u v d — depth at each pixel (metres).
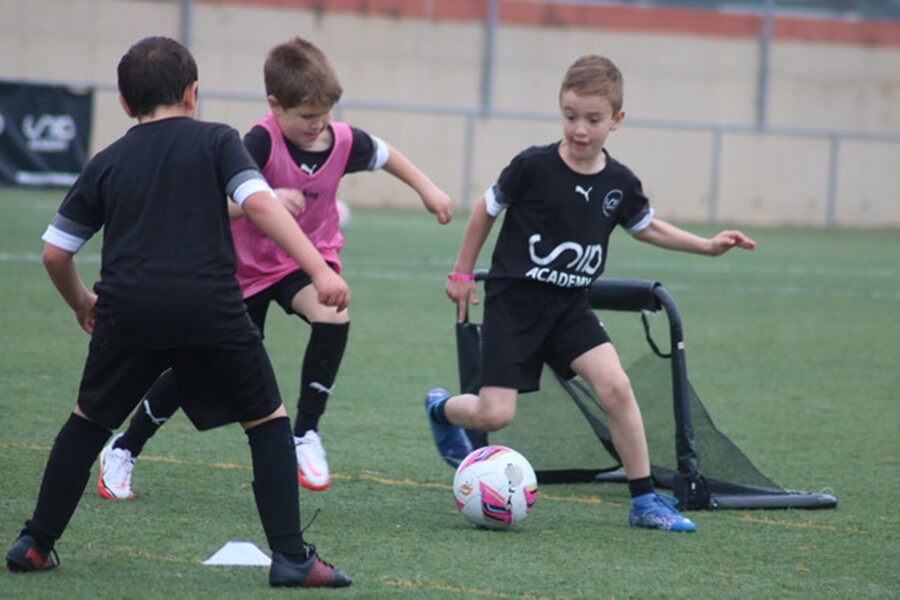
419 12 91.56
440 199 18.75
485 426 17.33
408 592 13.12
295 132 17.80
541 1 93.31
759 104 96.12
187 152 12.86
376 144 18.70
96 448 13.30
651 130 92.19
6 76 84.38
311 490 18.09
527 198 16.94
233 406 13.19
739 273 55.88
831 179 94.50
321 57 17.83
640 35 94.56
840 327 39.75
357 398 25.95
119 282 12.65
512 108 93.81
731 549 15.70
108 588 12.89
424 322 36.94
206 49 87.88
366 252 56.53
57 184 76.25
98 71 85.88
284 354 30.81
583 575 14.16
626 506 18.31
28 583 12.95
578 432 19.86
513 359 17.06
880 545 16.16
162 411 17.11
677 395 18.03
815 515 17.80
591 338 17.00
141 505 16.88
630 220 17.66
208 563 14.02
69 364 27.61
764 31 95.56
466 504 16.27
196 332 12.66
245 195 12.59
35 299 36.78
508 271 17.00
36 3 84.31
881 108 97.88
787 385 29.55
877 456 22.16
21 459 19.03
